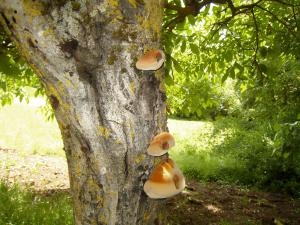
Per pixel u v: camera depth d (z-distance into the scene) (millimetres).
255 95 4355
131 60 928
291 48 2705
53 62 899
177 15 2273
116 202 961
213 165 5543
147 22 958
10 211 2521
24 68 2834
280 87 3803
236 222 3412
